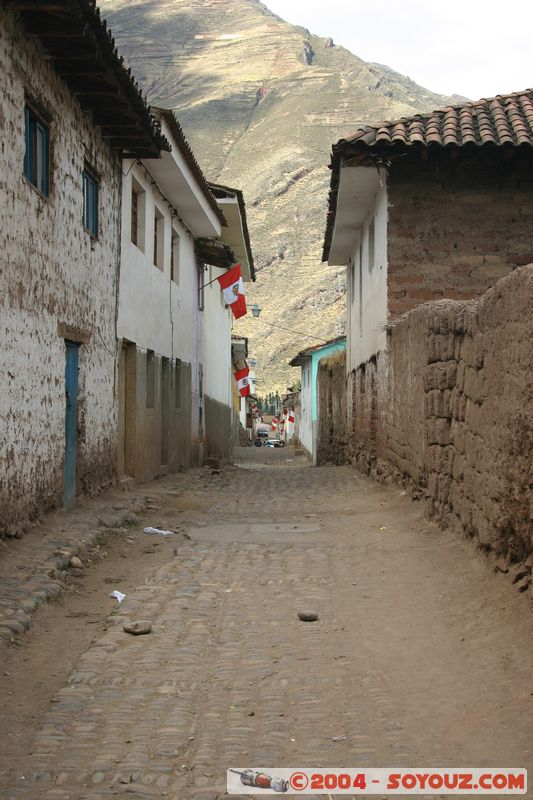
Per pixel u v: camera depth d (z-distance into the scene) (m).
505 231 13.28
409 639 5.49
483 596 5.98
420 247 13.30
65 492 9.73
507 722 4.13
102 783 3.65
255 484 16.34
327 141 163.62
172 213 16.98
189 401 19.52
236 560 8.15
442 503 8.41
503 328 6.10
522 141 12.33
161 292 15.76
